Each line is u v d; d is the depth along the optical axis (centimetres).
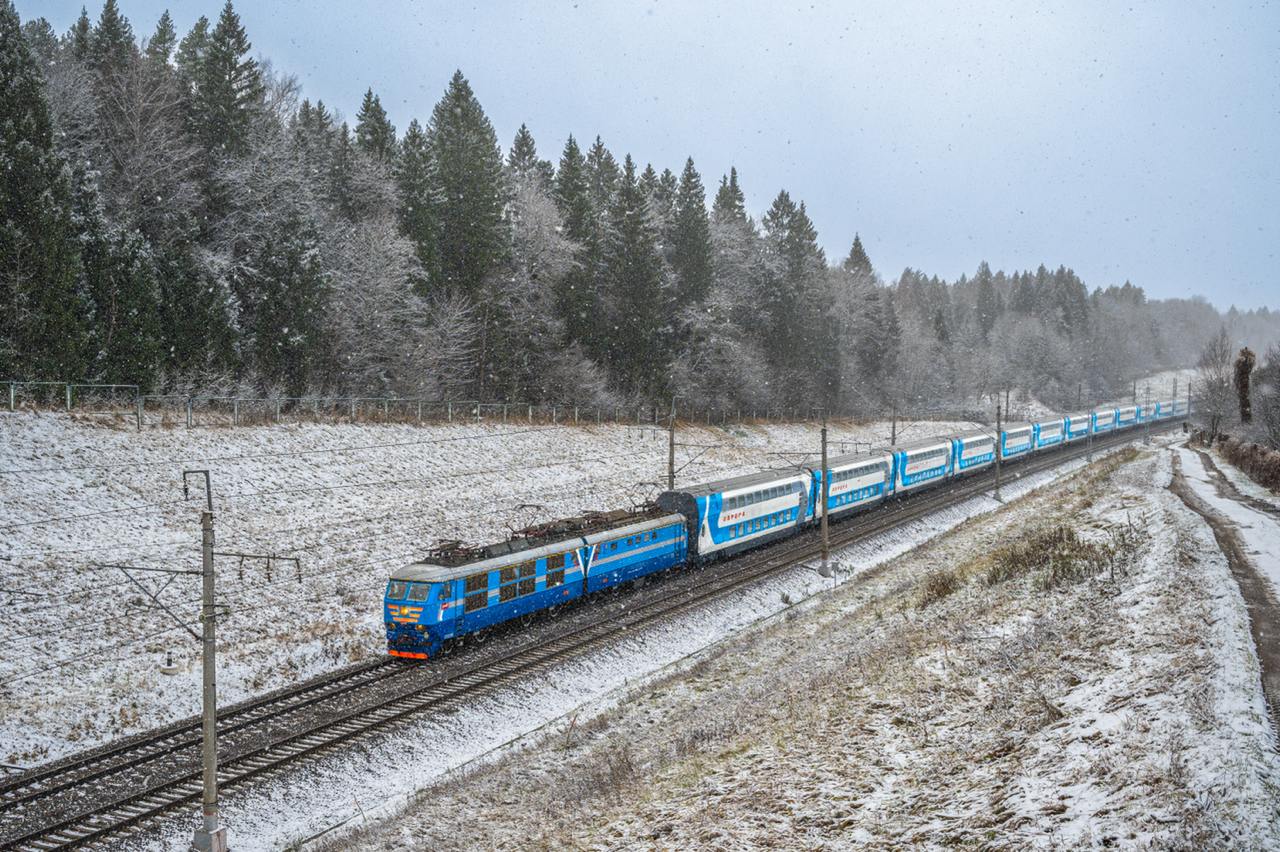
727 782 1652
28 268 3747
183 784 1897
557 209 7250
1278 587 2211
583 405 6912
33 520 3006
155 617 2736
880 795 1459
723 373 8256
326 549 3497
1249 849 992
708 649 2933
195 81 5247
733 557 4297
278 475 3972
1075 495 5134
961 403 13200
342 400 5238
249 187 5159
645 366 7412
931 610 2830
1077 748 1405
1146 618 2066
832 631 2889
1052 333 16738
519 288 6644
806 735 1831
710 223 9012
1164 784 1184
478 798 1816
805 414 9644
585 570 3288
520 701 2464
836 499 5050
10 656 2364
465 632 2780
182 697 2373
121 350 4172
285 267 4959
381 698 2398
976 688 1905
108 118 4959
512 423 6006
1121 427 10806
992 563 3400
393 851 1593
